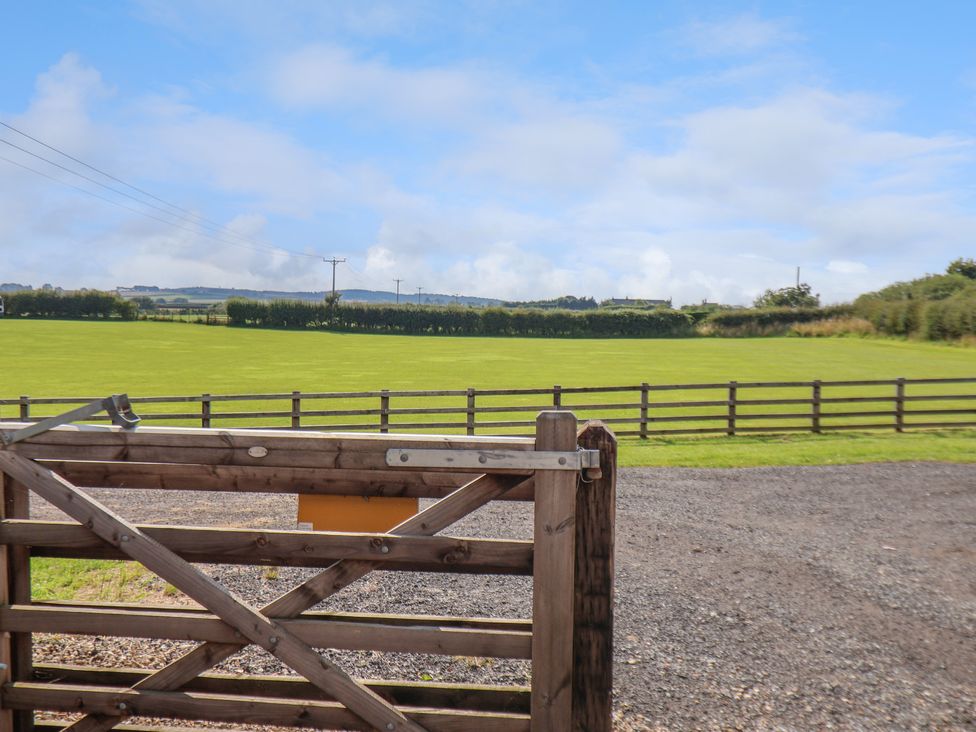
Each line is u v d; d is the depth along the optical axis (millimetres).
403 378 27594
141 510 8414
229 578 5715
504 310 65125
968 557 7012
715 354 40031
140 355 37875
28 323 59969
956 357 36625
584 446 2766
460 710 2912
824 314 59344
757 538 7602
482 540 2789
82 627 2910
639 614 5395
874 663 4664
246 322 68062
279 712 2879
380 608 5316
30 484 2865
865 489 10219
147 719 3588
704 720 3889
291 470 2988
